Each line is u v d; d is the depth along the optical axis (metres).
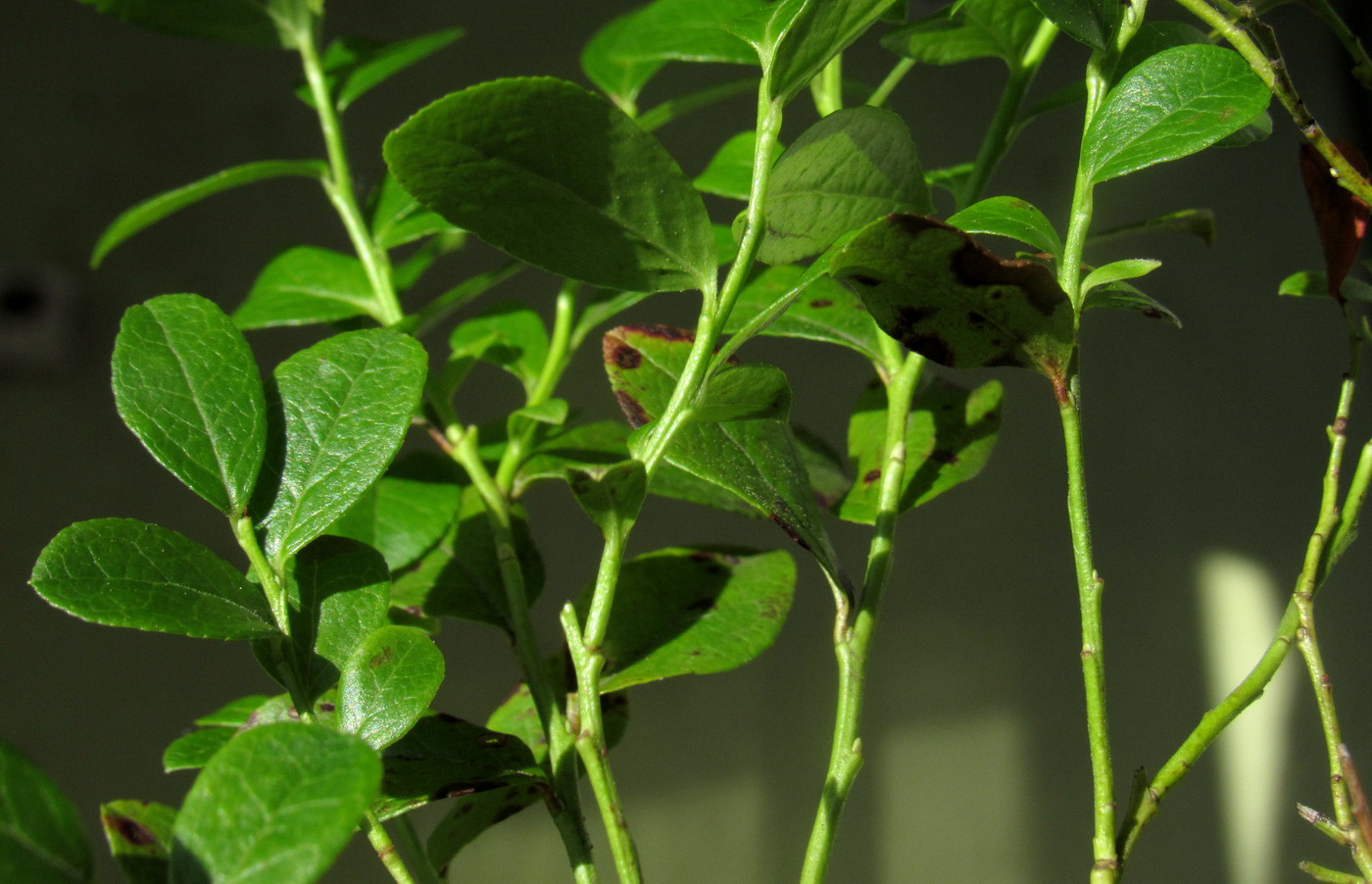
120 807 0.30
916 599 1.00
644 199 0.29
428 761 0.30
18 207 0.83
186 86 0.88
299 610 0.30
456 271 0.90
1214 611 1.04
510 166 0.29
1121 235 0.33
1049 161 1.02
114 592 0.28
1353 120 1.02
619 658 0.32
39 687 0.81
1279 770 1.04
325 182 0.36
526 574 0.34
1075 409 0.29
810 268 0.29
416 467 0.34
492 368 0.90
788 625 0.96
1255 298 1.09
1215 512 1.06
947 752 0.98
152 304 0.30
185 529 0.85
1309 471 1.08
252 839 0.26
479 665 0.88
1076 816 0.99
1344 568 1.08
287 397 0.30
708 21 0.35
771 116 0.29
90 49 0.87
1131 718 1.02
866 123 0.29
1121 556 1.04
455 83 0.92
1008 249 0.50
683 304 0.89
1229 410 1.08
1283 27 1.02
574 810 0.30
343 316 0.36
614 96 0.37
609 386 0.89
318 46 0.36
